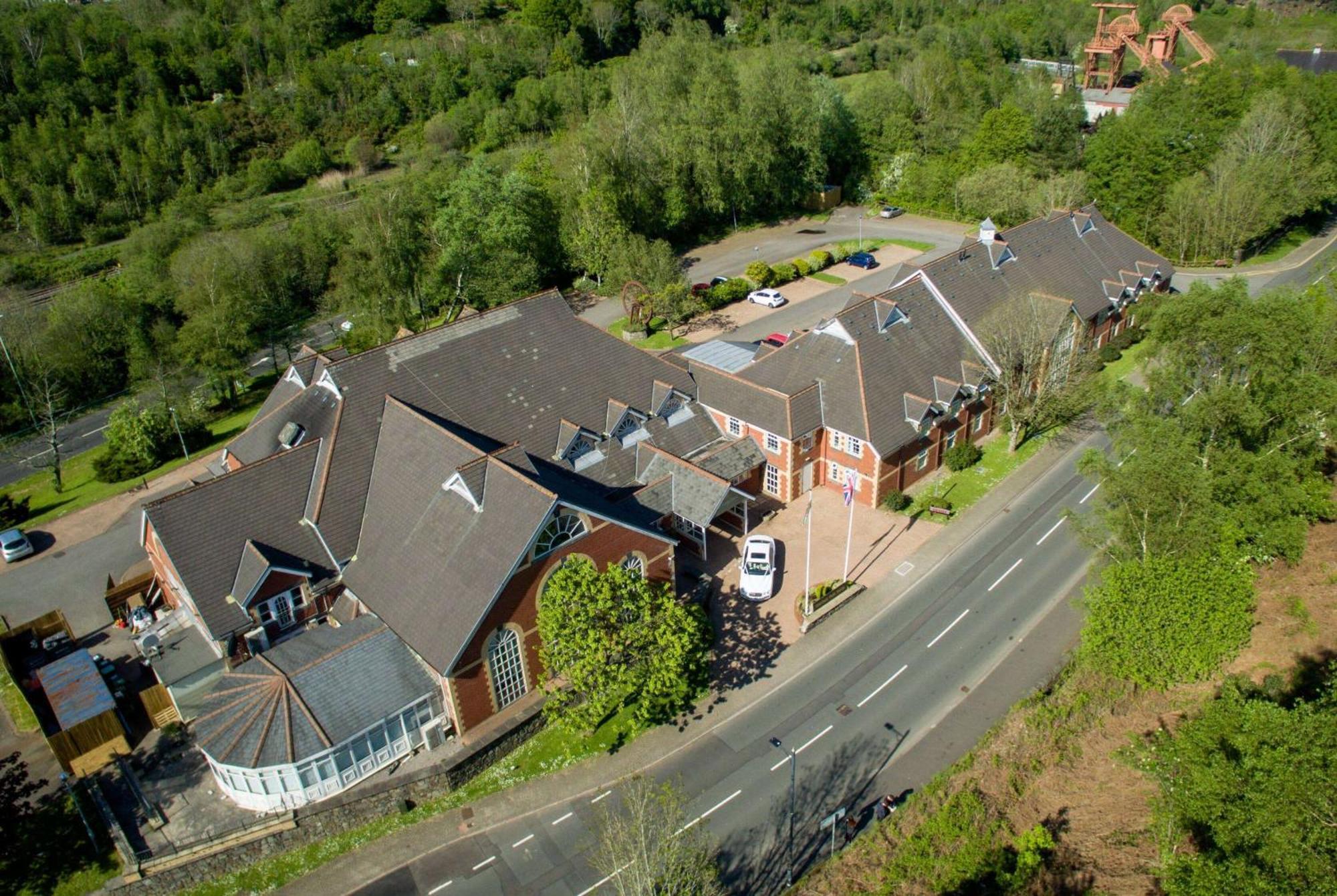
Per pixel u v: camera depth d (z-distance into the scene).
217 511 46.75
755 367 64.62
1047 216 77.75
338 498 49.25
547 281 105.38
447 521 45.34
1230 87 106.19
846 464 60.16
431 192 107.75
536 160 108.00
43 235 118.69
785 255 108.94
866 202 128.12
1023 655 47.19
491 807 40.66
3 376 90.25
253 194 131.25
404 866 38.22
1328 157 105.75
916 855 35.31
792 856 37.16
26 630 51.91
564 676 45.22
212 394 89.75
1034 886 34.19
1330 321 50.81
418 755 42.72
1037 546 55.47
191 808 40.84
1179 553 40.84
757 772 41.38
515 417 55.06
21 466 81.00
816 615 50.16
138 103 139.25
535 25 167.38
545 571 43.69
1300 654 44.09
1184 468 41.22
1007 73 142.50
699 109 110.62
